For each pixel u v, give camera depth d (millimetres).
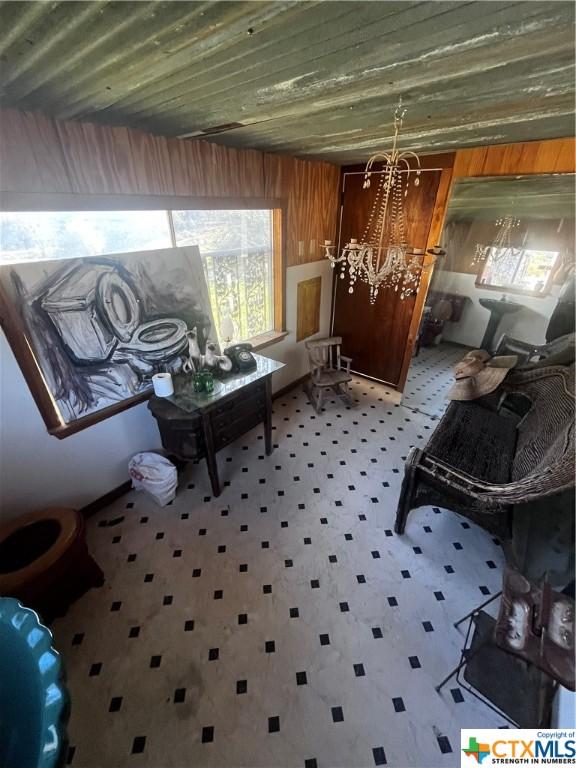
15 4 701
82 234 1928
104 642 1705
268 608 1854
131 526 2309
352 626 1779
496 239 2732
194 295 2516
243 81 1141
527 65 1001
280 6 700
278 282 3254
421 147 2498
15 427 1883
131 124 1746
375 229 3389
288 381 3883
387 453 3012
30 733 604
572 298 2467
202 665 1622
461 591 1951
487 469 2104
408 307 3514
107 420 2295
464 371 2783
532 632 1239
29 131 1519
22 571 1597
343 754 1367
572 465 1434
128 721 1451
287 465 2861
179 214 2348
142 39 855
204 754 1368
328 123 1727
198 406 2178
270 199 2809
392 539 2240
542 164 2293
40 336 1838
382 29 802
